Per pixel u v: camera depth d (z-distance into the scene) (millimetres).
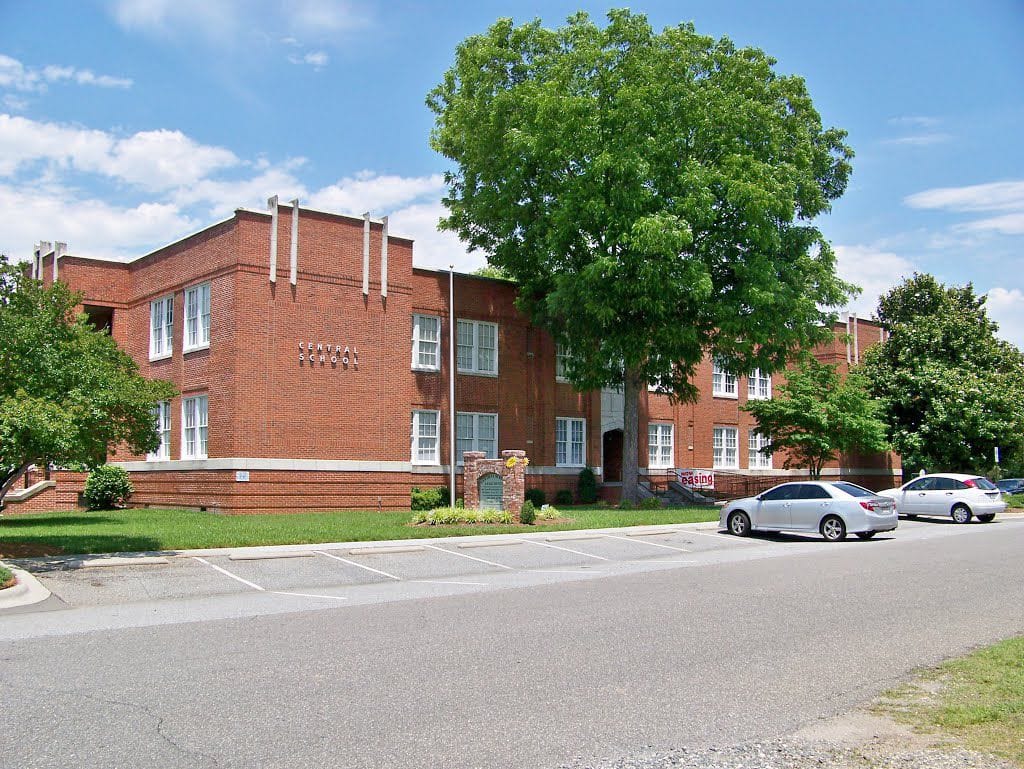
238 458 27594
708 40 30859
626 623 11039
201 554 17766
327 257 29969
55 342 17141
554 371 38062
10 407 15383
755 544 23016
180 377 30328
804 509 23859
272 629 10773
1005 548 20922
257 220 28547
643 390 41250
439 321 34281
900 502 33062
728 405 45531
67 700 7426
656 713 7086
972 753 6102
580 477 38125
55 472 30281
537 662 8867
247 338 28031
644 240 27594
